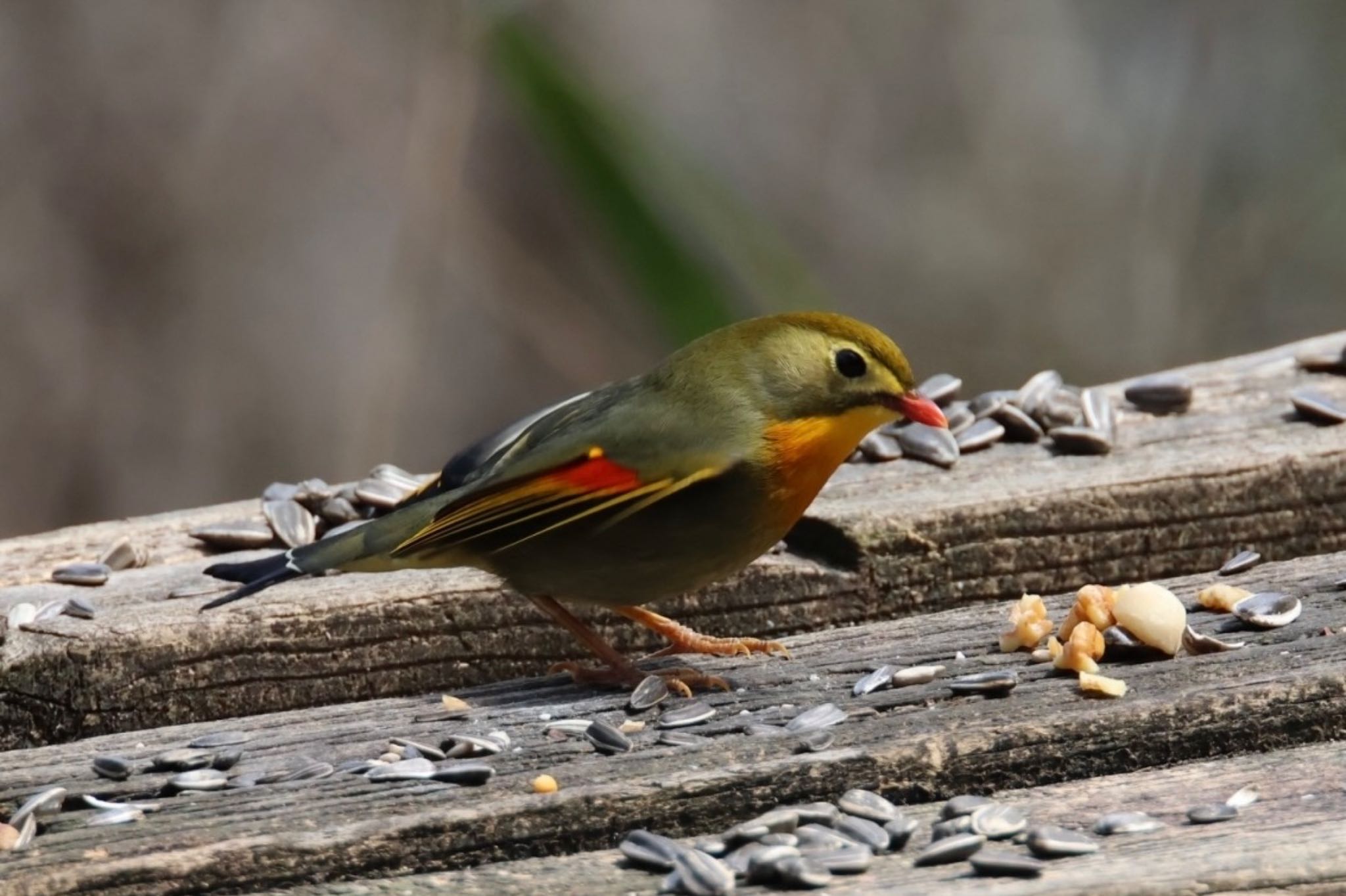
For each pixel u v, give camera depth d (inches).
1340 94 943.0
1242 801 273.1
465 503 347.9
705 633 390.9
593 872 264.5
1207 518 412.5
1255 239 936.3
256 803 283.1
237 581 358.3
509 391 970.7
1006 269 976.3
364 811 278.2
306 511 426.9
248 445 941.8
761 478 354.9
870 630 360.2
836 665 340.8
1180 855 254.1
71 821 278.5
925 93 1028.5
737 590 390.3
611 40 1023.6
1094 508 405.4
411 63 970.7
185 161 948.6
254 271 958.4
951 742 290.8
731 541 358.6
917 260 991.6
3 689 351.3
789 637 386.9
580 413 369.7
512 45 771.4
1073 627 333.7
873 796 283.1
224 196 955.3
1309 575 364.8
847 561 395.2
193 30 951.6
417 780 291.0
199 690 358.3
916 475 419.2
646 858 265.6
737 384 358.3
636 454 350.3
